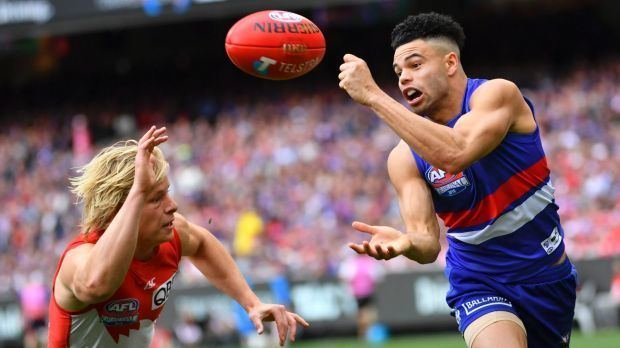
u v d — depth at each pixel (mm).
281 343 18094
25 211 80562
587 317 51469
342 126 83438
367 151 76938
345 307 54688
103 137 101688
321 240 63438
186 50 107625
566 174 66438
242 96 101188
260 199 72188
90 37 106625
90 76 108688
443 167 16000
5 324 59188
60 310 15914
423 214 17641
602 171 66375
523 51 103062
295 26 17453
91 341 16250
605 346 43156
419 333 54500
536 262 17734
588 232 57938
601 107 78312
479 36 104312
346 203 68562
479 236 17688
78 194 16000
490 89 16656
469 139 16062
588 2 101375
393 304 53844
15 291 59094
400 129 15922
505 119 16484
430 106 17203
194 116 101375
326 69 103375
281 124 87438
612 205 62281
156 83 107875
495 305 17578
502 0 101688
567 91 84875
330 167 75312
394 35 17531
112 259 14648
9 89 108875
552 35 102500
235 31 17469
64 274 15492
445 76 17109
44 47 105562
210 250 18094
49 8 84375
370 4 95312
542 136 73812
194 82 106000
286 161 78250
